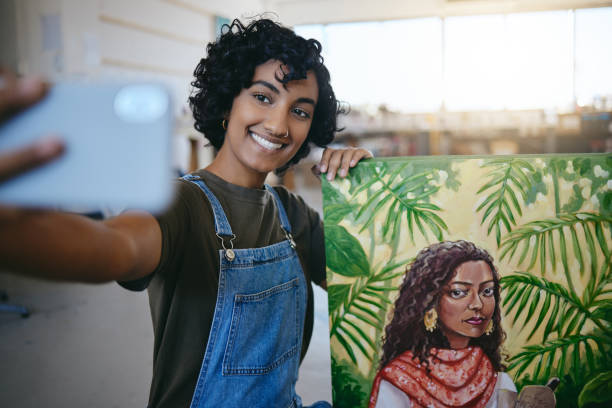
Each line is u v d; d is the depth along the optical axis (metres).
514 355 0.84
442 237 0.85
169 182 0.37
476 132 6.43
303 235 1.04
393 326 0.87
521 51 7.34
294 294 0.93
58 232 0.47
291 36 0.89
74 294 2.96
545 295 0.83
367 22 7.49
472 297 0.84
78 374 1.92
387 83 7.77
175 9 4.64
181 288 0.80
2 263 0.43
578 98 7.10
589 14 7.05
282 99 0.88
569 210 0.82
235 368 0.82
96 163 0.36
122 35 3.98
